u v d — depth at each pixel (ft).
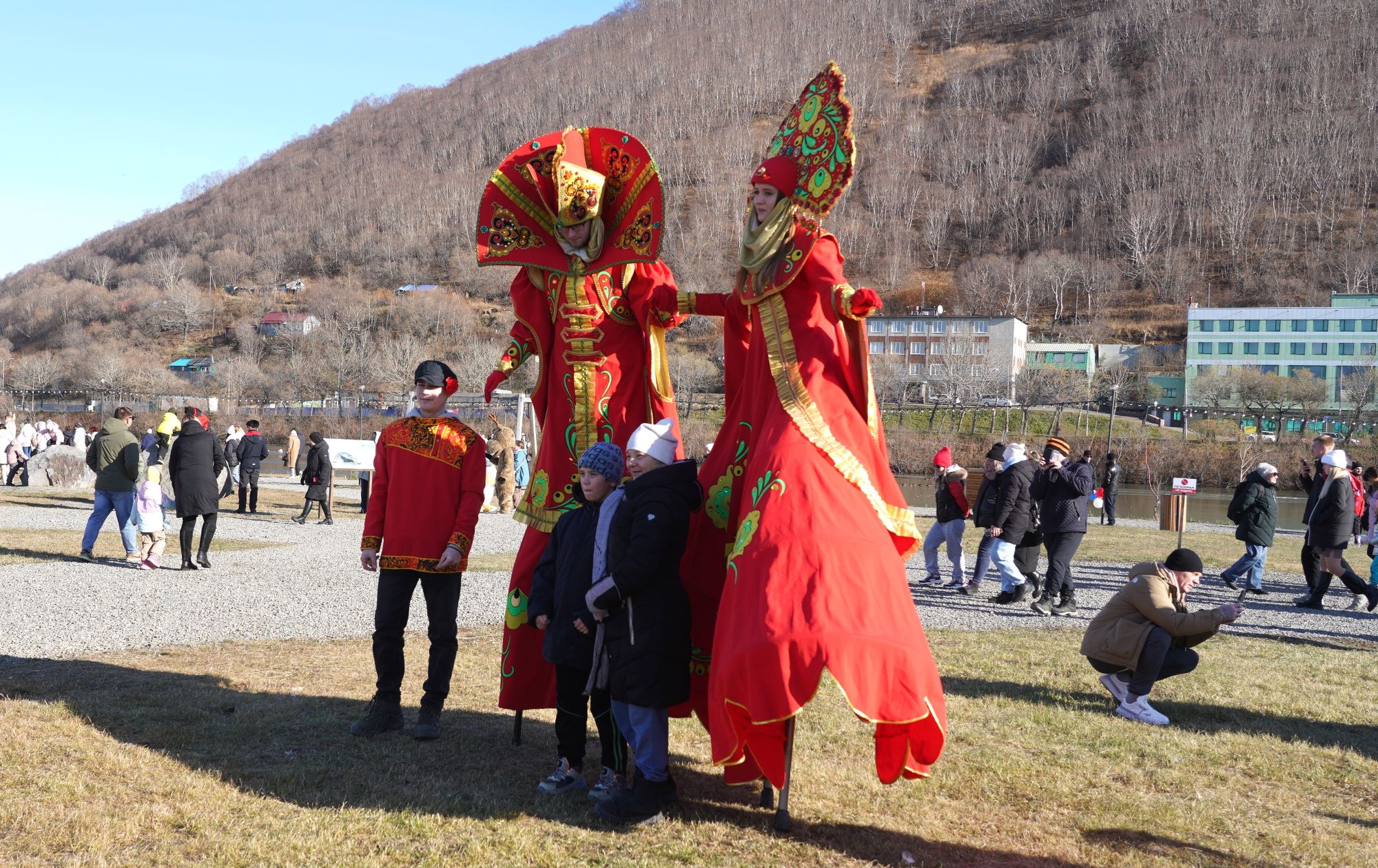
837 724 20.27
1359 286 374.22
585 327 17.60
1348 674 26.50
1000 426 229.86
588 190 17.07
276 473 132.67
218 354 408.87
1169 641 21.36
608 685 15.24
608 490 15.79
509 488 75.41
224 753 16.92
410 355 313.94
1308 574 40.73
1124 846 14.66
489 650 26.99
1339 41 554.46
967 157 544.21
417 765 16.85
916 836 14.71
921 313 331.77
